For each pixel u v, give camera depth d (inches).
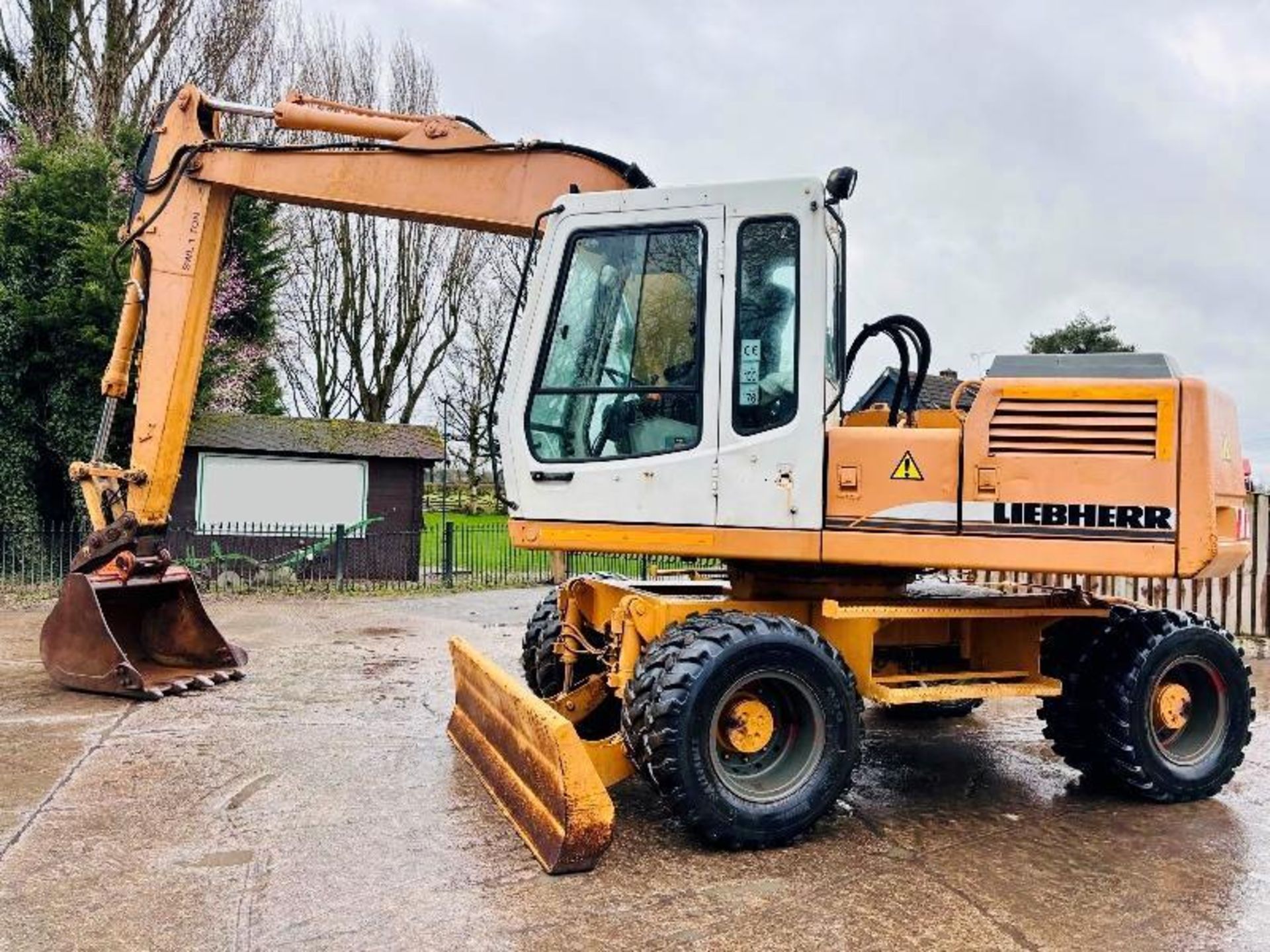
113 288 526.6
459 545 664.4
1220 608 394.0
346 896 136.7
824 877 147.7
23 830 161.2
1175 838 167.9
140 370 248.8
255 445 597.3
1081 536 165.0
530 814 158.6
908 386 202.4
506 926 128.4
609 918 131.5
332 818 168.9
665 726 153.5
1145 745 184.7
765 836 158.1
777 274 170.4
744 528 168.7
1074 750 195.9
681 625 165.8
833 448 170.1
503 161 217.3
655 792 181.6
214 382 669.3
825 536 168.2
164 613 293.1
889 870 151.3
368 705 259.6
